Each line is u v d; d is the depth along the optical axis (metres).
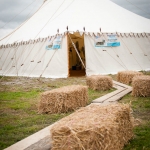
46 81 9.97
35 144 3.06
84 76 11.39
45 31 11.85
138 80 6.02
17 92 7.49
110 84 7.38
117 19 12.93
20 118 4.47
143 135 3.30
